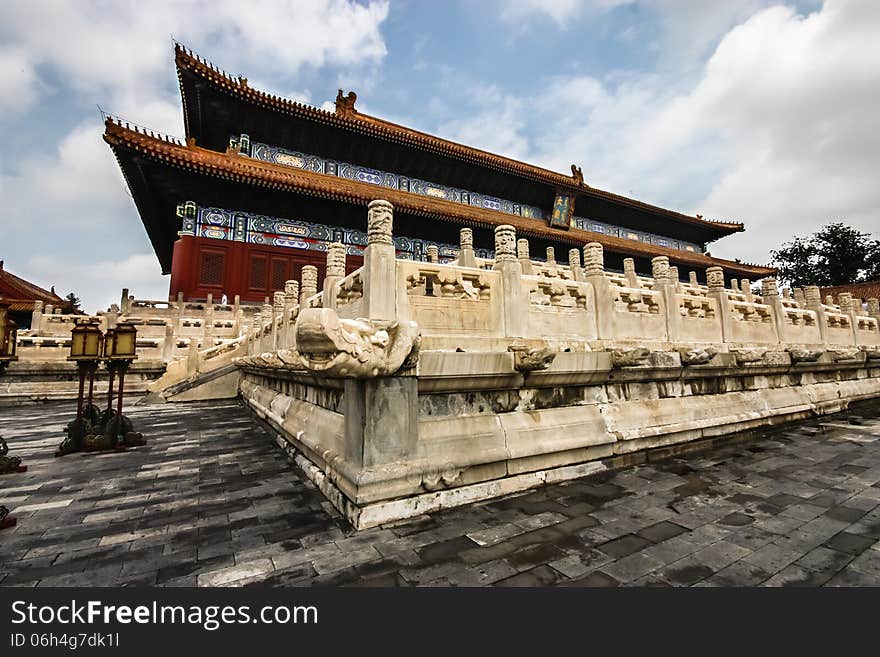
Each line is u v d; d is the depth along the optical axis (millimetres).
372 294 5691
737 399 10508
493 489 6203
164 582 4035
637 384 8766
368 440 5379
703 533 4992
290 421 9094
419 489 5586
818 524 5227
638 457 8094
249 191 28578
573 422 7426
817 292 14320
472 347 6539
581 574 4078
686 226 53625
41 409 16500
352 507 5328
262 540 4898
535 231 36625
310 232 31812
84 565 4367
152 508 5984
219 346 19547
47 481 7309
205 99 28969
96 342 9898
